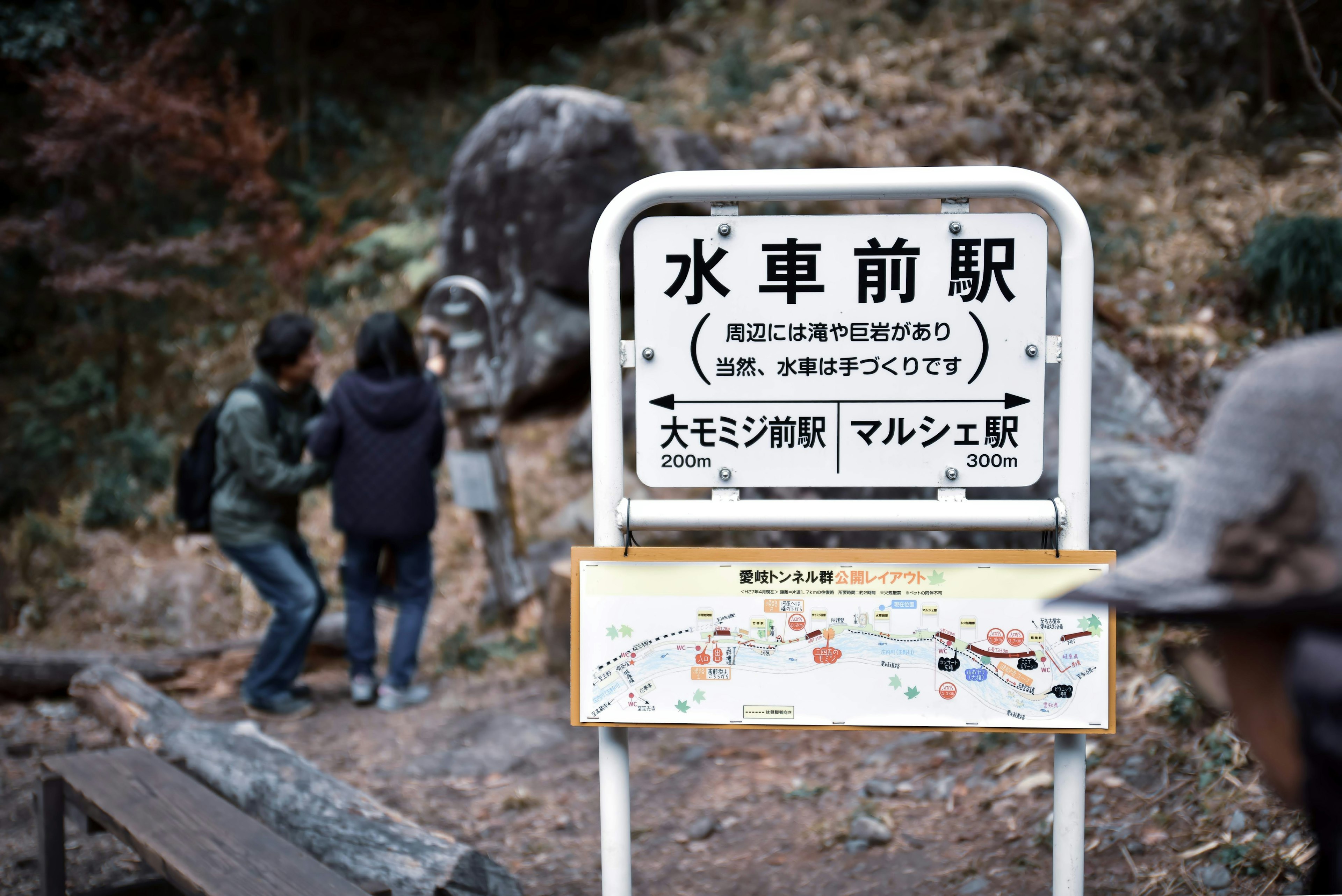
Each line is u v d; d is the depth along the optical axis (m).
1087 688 1.77
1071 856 1.82
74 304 8.03
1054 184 1.76
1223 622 0.63
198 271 8.20
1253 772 2.72
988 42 7.82
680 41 9.72
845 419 1.83
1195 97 7.38
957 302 1.80
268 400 4.11
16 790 3.61
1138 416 4.79
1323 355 0.60
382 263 8.06
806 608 1.81
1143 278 5.66
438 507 6.24
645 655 1.83
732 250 1.82
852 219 1.80
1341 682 0.58
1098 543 4.15
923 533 4.58
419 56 11.30
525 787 3.62
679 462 1.86
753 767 3.64
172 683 4.63
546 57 11.24
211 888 2.04
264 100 10.27
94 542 5.99
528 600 5.09
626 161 6.61
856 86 7.66
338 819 2.80
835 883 2.79
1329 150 6.36
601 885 2.93
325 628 4.99
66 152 7.62
